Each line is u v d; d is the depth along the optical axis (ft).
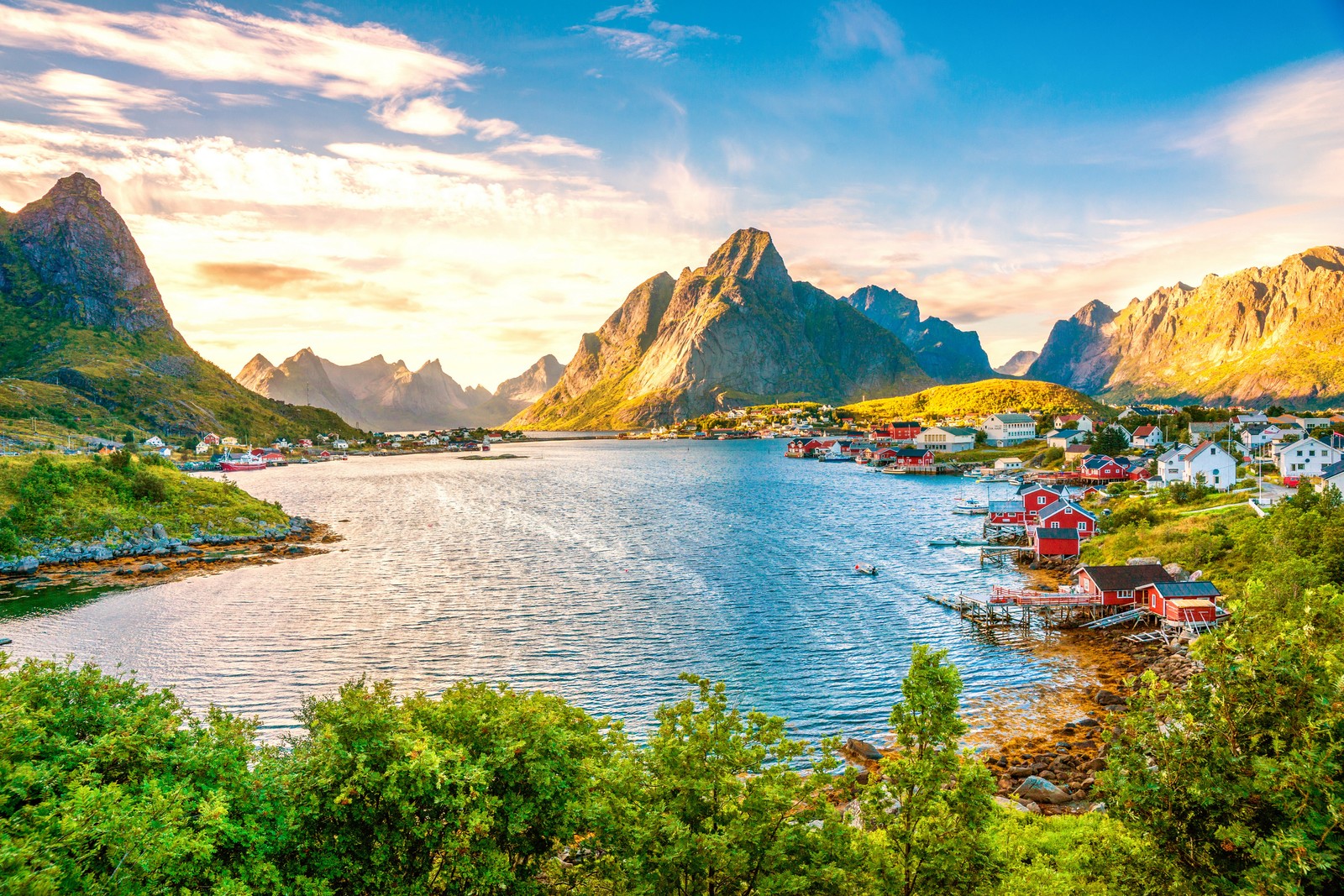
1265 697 57.98
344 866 64.54
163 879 56.34
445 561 327.47
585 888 73.87
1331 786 51.39
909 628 223.10
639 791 66.08
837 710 165.37
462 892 64.80
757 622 228.63
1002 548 334.85
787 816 67.67
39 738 66.08
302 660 197.06
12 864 45.93
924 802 63.87
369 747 66.80
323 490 654.53
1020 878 82.94
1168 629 212.84
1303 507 241.76
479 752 72.43
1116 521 328.70
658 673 186.80
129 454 408.05
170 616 240.73
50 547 326.03
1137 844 62.75
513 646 207.41
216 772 67.21
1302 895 49.34
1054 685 181.27
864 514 464.24
